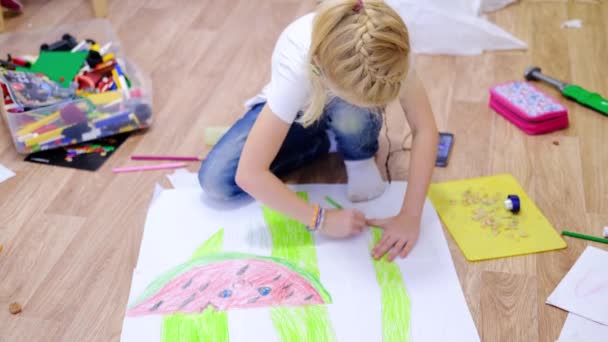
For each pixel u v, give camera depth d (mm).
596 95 1579
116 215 1334
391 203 1319
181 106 1672
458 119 1580
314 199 1340
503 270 1173
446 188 1357
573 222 1271
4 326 1104
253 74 1797
